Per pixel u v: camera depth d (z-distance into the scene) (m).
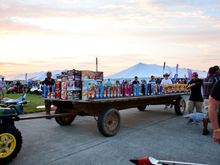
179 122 9.79
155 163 3.34
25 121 9.56
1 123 5.25
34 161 5.24
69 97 7.17
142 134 7.72
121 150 6.05
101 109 7.38
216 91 3.04
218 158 5.55
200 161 5.34
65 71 7.32
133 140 6.98
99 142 6.73
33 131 7.92
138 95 8.64
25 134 7.53
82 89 6.88
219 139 3.03
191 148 6.28
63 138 7.11
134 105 8.84
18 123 9.16
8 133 5.01
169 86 10.70
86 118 10.34
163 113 12.13
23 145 6.39
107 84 7.38
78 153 5.80
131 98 7.86
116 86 7.70
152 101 9.97
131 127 8.75
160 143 6.71
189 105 9.61
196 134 7.80
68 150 6.01
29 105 14.36
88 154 5.73
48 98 7.73
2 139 4.97
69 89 7.15
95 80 7.11
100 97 7.16
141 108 12.84
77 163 5.16
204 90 8.15
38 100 18.06
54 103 8.16
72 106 7.99
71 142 6.70
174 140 7.04
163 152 5.93
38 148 6.15
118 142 6.76
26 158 5.42
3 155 4.91
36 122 9.37
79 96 6.98
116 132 7.54
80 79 6.95
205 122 7.68
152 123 9.53
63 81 7.36
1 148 4.94
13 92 26.89
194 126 9.00
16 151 5.13
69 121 8.83
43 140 6.88
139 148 6.23
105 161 5.29
